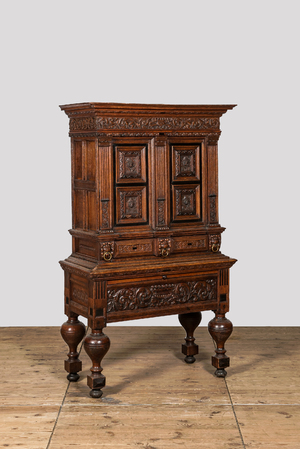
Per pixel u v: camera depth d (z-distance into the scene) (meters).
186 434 4.96
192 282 5.79
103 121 5.42
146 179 5.61
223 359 5.86
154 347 6.60
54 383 5.77
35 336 6.92
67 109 5.70
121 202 5.55
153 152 5.61
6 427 5.07
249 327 7.27
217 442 4.87
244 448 4.79
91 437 4.94
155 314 5.66
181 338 6.87
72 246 5.84
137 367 6.09
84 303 5.59
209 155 5.84
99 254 5.48
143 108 5.50
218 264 5.82
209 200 5.84
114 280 5.49
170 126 5.65
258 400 5.44
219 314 5.90
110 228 5.50
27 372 5.99
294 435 4.95
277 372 5.97
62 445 4.84
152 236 5.62
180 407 5.34
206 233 5.84
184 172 5.77
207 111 5.76
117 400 5.46
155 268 5.58
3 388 5.67
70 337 5.77
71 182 5.82
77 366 5.80
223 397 5.50
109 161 5.47
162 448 4.80
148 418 5.19
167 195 5.67
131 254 5.57
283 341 6.77
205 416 5.21
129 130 5.50
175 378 5.85
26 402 5.43
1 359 6.27
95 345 5.45
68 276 5.79
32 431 5.02
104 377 5.51
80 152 5.70
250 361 6.22
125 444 4.85
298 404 5.38
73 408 5.34
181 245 5.75
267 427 5.05
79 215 5.77
